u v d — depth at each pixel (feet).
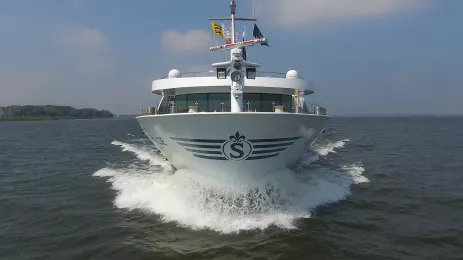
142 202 34.37
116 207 33.83
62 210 33.76
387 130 192.54
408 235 27.12
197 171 35.99
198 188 34.55
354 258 23.30
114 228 28.27
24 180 49.29
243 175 33.47
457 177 49.96
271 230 27.30
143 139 122.11
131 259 22.99
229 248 24.29
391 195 39.09
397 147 93.56
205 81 37.99
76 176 51.37
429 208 34.32
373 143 106.01
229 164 32.78
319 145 92.12
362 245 25.20
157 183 42.01
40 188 43.88
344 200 36.29
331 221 29.73
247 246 24.59
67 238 26.71
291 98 40.78
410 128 220.64
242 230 27.17
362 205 34.71
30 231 28.37
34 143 113.39
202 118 29.63
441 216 31.89
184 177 37.65
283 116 29.89
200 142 32.24
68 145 103.76
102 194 39.40
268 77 38.63
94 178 49.08
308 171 51.42
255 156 32.07
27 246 25.39
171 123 32.53
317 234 26.78
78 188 43.24
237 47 34.94
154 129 37.55
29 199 38.19
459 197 38.45
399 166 59.93
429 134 154.81
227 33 40.19
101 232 27.58
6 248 25.08
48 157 75.10
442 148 91.30
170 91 42.09
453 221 30.50
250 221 28.84
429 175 51.44
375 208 33.94
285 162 35.83
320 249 24.40
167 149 39.19
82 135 154.10
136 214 31.17
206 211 30.66
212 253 23.61
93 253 24.04
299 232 27.04
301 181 41.27
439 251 24.35
